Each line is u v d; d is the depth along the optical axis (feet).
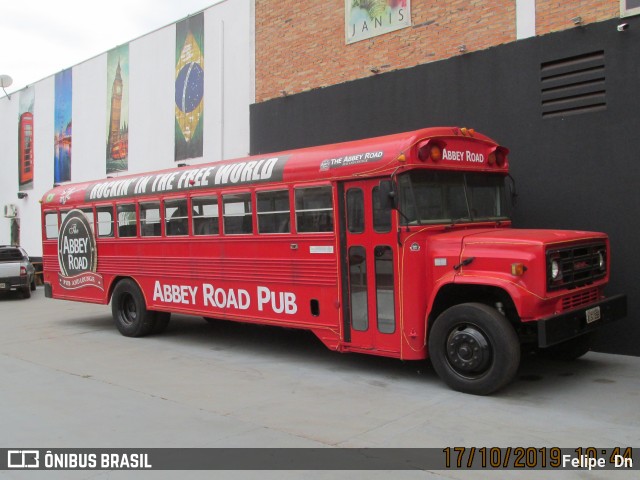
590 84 28.12
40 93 73.05
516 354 20.54
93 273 38.17
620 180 27.12
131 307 36.11
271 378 25.04
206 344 33.04
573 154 28.53
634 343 26.86
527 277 20.03
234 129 48.01
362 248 23.94
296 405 20.98
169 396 22.52
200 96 50.98
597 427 18.03
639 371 24.50
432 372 25.13
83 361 29.22
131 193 35.19
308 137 41.27
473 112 32.27
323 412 20.07
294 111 42.22
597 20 27.78
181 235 32.24
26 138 76.13
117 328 38.06
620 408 19.83
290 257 26.63
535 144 29.84
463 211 24.47
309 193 25.76
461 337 21.42
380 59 37.09
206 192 30.58
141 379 25.32
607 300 23.18
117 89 60.64
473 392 21.35
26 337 36.65
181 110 53.11
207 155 50.34
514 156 30.58
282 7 43.57
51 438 17.98
